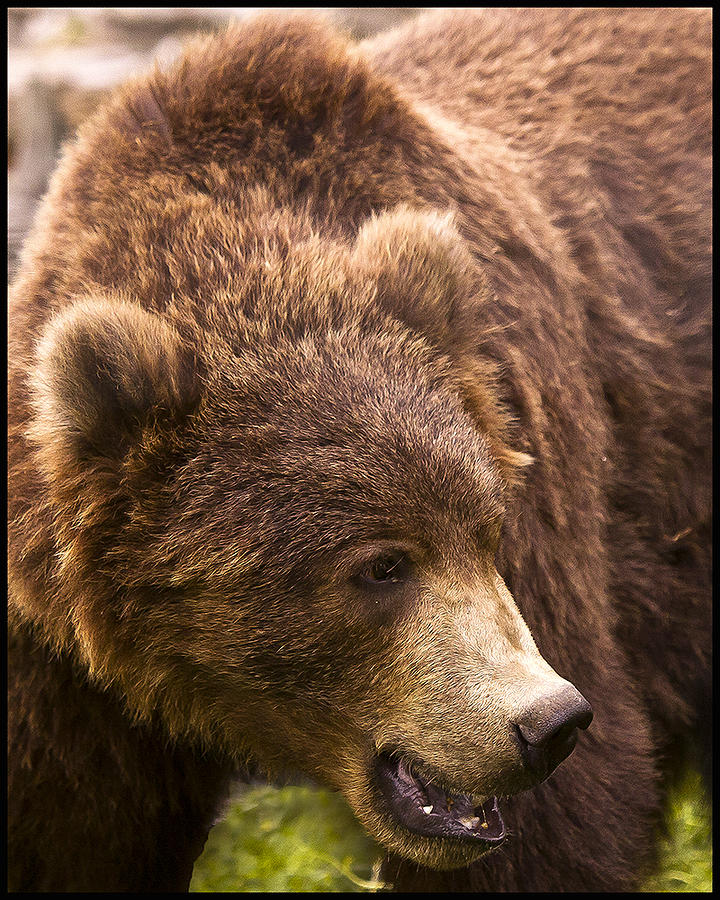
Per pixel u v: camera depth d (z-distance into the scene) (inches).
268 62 306.5
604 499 353.4
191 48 316.8
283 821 486.9
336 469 260.8
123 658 282.4
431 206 316.2
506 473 287.7
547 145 382.6
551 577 316.8
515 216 340.5
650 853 344.5
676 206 400.2
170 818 330.3
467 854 277.0
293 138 304.2
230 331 272.8
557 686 252.7
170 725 293.4
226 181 294.2
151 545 268.5
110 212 296.7
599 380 362.6
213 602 268.4
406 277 284.2
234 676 275.6
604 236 380.8
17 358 295.7
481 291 309.6
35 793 304.3
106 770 308.2
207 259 282.0
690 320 393.7
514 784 257.9
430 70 391.5
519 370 316.2
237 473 264.2
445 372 278.8
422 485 261.4
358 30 834.2
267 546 261.7
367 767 278.2
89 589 275.3
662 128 406.9
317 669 269.6
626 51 412.8
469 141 352.5
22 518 285.6
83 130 323.3
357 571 261.6
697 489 383.9
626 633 366.6
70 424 267.3
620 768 326.0
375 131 316.2
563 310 346.3
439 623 264.2
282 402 265.7
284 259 281.6
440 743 262.7
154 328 268.5
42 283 301.0
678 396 381.4
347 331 273.3
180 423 268.7
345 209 302.5
